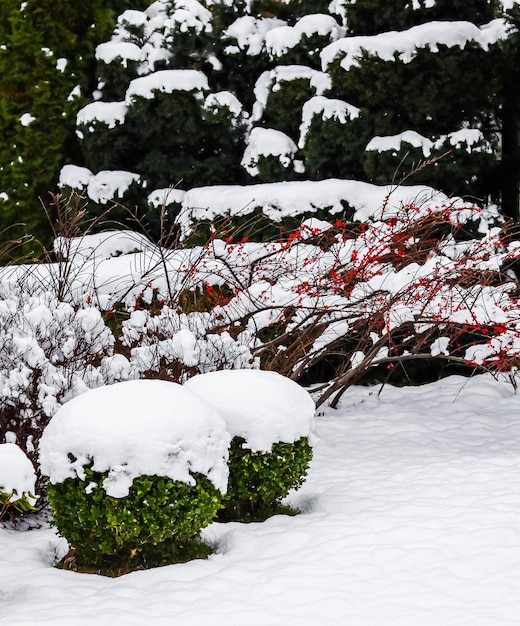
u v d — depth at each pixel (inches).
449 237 370.9
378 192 423.5
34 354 255.8
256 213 431.5
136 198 479.2
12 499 183.9
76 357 272.7
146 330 308.3
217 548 233.0
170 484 209.5
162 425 210.1
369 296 336.5
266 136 452.8
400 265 358.3
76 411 214.1
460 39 421.1
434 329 352.2
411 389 414.3
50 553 233.3
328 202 422.9
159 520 210.7
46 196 486.3
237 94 495.2
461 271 342.0
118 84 487.8
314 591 191.6
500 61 427.8
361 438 338.0
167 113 469.4
